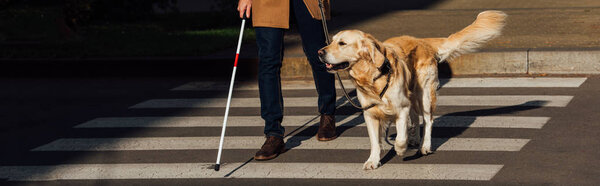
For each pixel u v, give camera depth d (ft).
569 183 14.37
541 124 19.83
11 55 35.60
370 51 14.99
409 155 17.19
